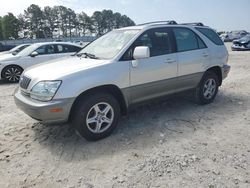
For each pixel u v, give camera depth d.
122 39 4.77
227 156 3.69
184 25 5.53
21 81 4.43
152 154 3.81
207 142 4.14
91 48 5.18
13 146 4.19
